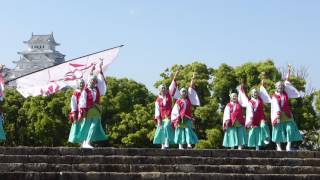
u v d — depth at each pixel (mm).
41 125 46750
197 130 44156
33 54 93312
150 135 43562
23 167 18500
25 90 21625
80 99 21672
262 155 20906
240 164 20312
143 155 20062
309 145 46312
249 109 23906
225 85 45406
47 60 92125
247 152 20781
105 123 48250
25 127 48094
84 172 18594
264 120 23938
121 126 45875
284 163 20578
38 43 94062
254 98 24125
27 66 91938
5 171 18281
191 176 19078
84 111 21578
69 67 22000
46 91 21656
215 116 43969
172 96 24312
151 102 51062
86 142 21625
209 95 46281
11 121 48750
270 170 20125
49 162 19047
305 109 44469
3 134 21906
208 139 42031
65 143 47781
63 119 48219
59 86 21750
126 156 19625
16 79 21844
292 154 21094
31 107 48219
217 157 20422
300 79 45844
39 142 47719
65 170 18734
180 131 23766
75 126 21812
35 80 21594
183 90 24094
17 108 49156
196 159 20062
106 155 19797
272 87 43031
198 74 46344
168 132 23781
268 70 44688
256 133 23859
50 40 94000
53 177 18188
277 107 23094
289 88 23672
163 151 20234
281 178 19719
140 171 19234
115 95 49781
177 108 23797
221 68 46312
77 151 19672
